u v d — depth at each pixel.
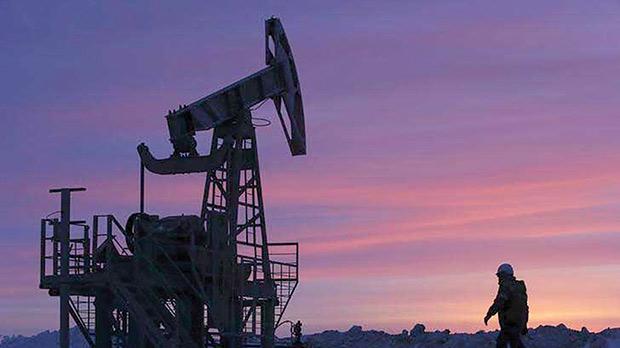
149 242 36.09
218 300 37.88
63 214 34.75
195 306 37.59
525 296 18.56
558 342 46.25
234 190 40.38
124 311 36.66
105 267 34.62
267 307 42.72
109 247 34.50
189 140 39.53
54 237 35.00
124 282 35.44
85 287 35.19
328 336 58.66
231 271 39.19
